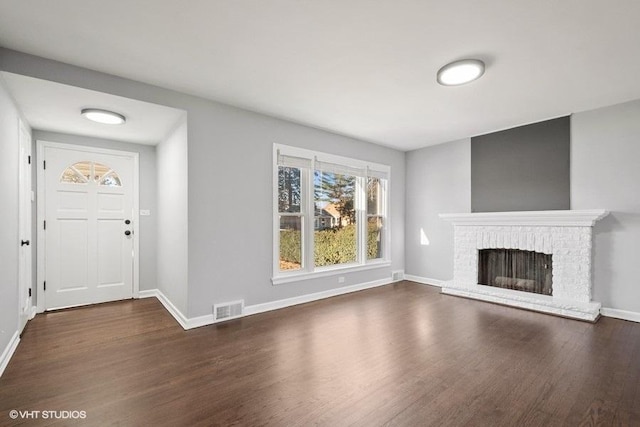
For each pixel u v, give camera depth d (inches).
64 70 98.2
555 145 153.8
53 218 145.7
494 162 176.9
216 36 85.1
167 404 72.7
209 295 128.9
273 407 71.7
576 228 142.4
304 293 162.6
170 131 145.9
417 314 141.9
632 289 132.4
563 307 137.7
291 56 95.8
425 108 140.3
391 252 213.6
